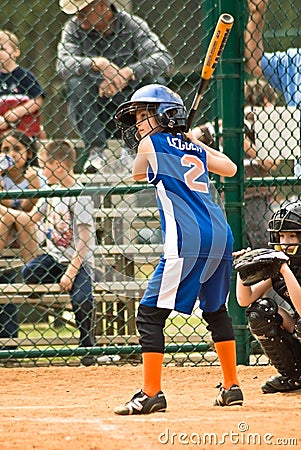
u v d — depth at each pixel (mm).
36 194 18906
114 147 21250
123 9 21625
